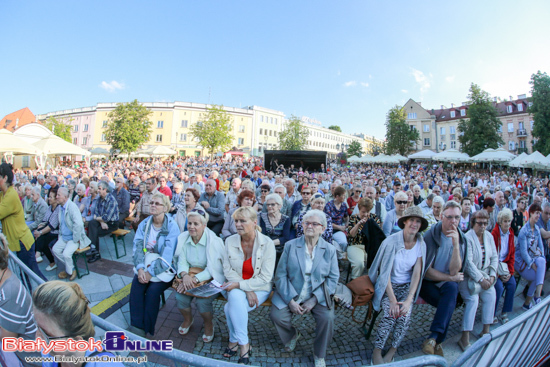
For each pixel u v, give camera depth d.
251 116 62.22
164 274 3.19
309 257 3.04
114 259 5.44
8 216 3.63
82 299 1.41
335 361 2.88
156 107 55.31
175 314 3.63
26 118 44.44
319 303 2.88
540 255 4.06
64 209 4.45
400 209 4.74
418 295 3.31
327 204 5.26
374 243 4.10
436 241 3.20
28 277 3.03
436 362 1.42
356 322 3.39
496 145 39.59
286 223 4.37
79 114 58.91
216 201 5.75
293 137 53.47
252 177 13.98
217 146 45.88
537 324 2.13
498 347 1.78
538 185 13.43
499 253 3.71
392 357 2.87
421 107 60.94
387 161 37.31
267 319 3.65
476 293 3.14
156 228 3.49
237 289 2.96
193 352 2.92
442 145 58.88
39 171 14.56
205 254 3.33
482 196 8.33
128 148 41.19
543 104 35.47
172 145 54.91
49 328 1.33
